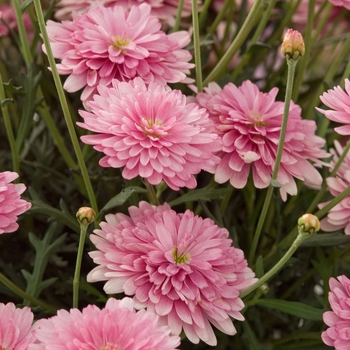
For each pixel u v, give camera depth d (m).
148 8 0.58
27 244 0.62
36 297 0.56
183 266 0.51
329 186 0.56
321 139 0.57
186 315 0.50
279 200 0.58
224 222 0.60
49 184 0.64
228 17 0.66
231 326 0.51
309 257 0.60
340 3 0.58
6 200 0.51
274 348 0.59
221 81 0.62
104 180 0.60
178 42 0.58
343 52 0.63
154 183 0.51
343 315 0.51
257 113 0.56
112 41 0.56
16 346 0.49
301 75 0.62
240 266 0.53
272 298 0.58
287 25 0.70
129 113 0.52
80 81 0.55
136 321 0.48
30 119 0.59
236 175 0.55
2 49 0.71
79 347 0.47
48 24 0.57
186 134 0.52
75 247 0.60
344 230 0.57
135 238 0.52
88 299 0.59
